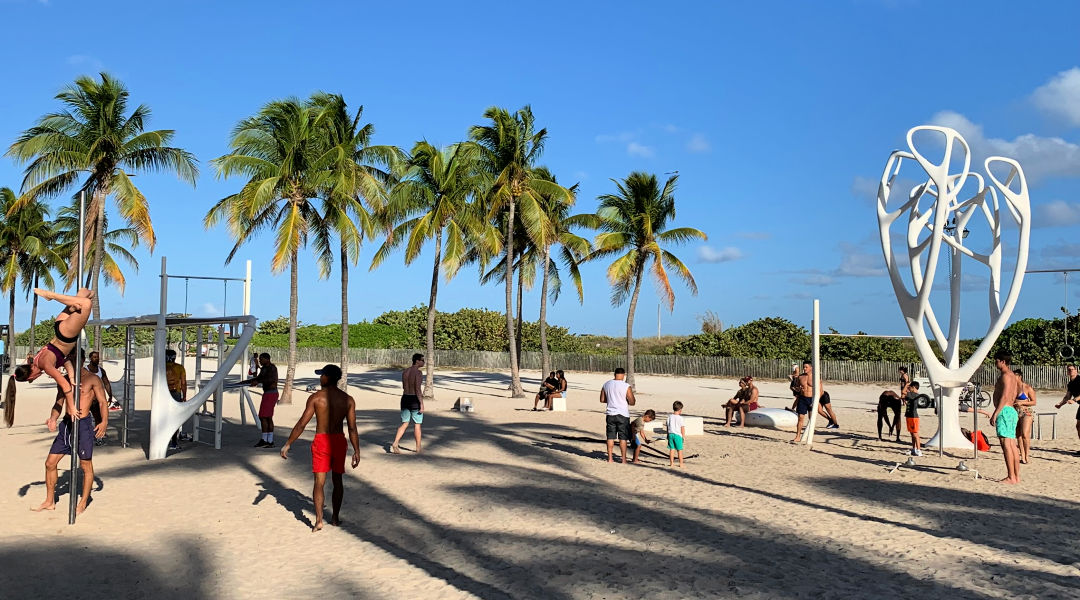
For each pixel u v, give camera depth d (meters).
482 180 28.45
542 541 7.74
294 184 25.98
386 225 29.19
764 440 16.72
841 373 43.47
